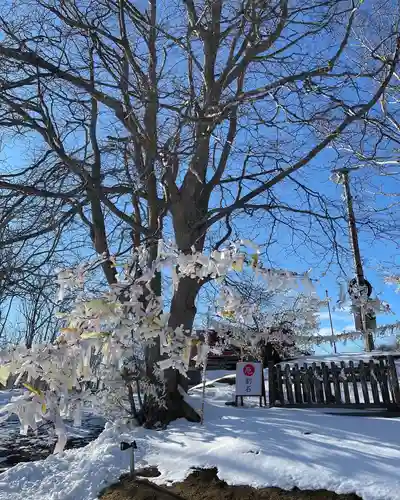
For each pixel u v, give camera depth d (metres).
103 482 5.69
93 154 9.23
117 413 7.79
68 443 7.68
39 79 7.44
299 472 5.09
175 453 6.29
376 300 5.55
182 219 8.84
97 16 8.23
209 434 6.88
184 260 3.53
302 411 8.23
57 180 7.75
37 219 6.73
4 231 6.30
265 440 6.15
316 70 7.21
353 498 4.46
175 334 3.63
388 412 8.02
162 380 7.81
